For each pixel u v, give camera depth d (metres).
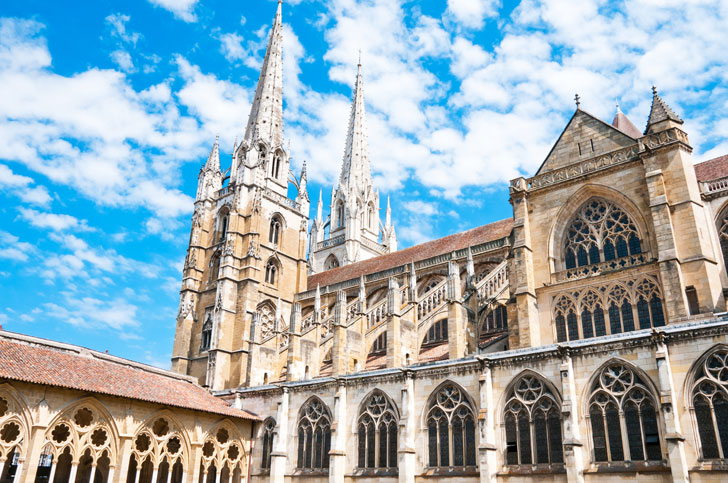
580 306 47.62
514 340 49.97
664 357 35.66
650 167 45.81
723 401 33.56
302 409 53.66
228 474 56.22
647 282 44.47
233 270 90.50
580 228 50.28
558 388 39.72
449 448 43.81
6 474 46.66
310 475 50.47
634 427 36.38
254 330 76.50
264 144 105.88
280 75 116.06
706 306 40.81
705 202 50.62
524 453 40.28
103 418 44.84
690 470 33.31
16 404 39.94
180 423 50.06
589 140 51.84
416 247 89.81
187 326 92.75
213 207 103.06
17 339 51.50
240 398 59.12
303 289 99.56
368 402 49.47
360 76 157.50
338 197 140.62
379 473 46.34
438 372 45.97
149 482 56.34
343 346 64.62
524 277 49.94
